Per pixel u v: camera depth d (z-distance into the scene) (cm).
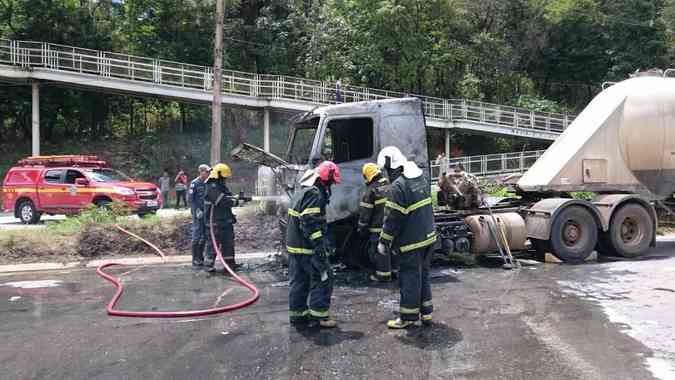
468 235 859
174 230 1087
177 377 414
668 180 981
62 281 810
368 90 2917
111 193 1455
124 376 418
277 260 958
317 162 736
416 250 526
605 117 961
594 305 610
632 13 3634
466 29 3538
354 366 431
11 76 2192
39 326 562
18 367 442
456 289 702
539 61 3919
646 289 686
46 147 2838
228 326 555
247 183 2492
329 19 3098
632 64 3575
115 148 2891
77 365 445
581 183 950
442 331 521
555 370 416
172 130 3219
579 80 3934
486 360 440
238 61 3288
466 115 2889
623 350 460
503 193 1096
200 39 3188
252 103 2509
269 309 623
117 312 603
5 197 1617
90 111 3034
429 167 766
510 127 2948
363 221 711
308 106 2577
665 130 958
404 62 3123
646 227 941
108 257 1004
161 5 3072
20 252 961
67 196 1507
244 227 1107
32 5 2734
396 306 624
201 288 747
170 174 2758
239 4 3284
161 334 529
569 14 3631
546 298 646
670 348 464
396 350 468
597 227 915
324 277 530
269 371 424
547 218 880
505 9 3641
